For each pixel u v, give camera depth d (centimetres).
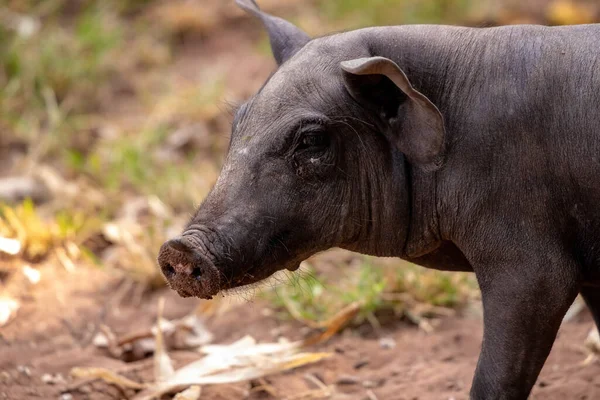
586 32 962
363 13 2403
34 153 1969
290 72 968
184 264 907
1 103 2117
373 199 975
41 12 2458
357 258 1560
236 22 2516
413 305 1415
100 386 1209
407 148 948
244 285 953
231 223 920
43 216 1755
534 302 938
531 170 934
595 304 1114
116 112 2177
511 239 939
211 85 2158
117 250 1619
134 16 2567
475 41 977
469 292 1439
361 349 1323
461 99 960
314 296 1422
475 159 945
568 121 931
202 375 1208
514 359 945
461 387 1196
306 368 1273
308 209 951
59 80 2200
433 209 973
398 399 1183
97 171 1877
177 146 1991
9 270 1566
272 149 938
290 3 2541
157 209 1722
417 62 975
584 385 1179
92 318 1427
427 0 2412
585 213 941
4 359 1291
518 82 945
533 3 2444
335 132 954
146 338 1327
